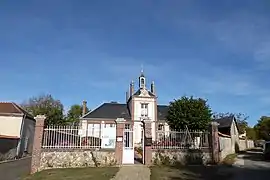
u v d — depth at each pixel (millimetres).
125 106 43250
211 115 26141
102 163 17797
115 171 15398
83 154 17672
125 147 18797
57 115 48938
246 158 24594
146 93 40531
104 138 18328
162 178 13398
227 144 27875
